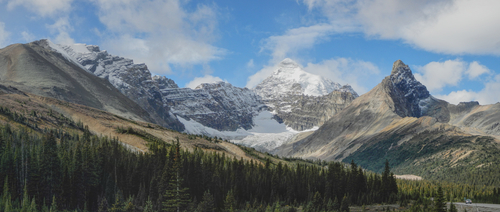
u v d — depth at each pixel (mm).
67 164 177000
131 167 193750
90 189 173750
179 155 193750
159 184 182125
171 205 175000
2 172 162625
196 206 183625
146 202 169875
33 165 165625
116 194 173125
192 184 197375
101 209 162625
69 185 166375
